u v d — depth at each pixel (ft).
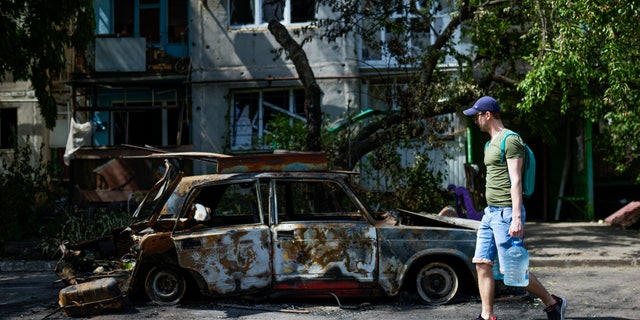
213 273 20.49
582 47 31.17
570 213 54.54
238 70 54.80
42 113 44.50
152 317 19.39
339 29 43.62
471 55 45.62
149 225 22.17
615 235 40.63
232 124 55.26
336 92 53.47
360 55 53.78
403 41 42.78
